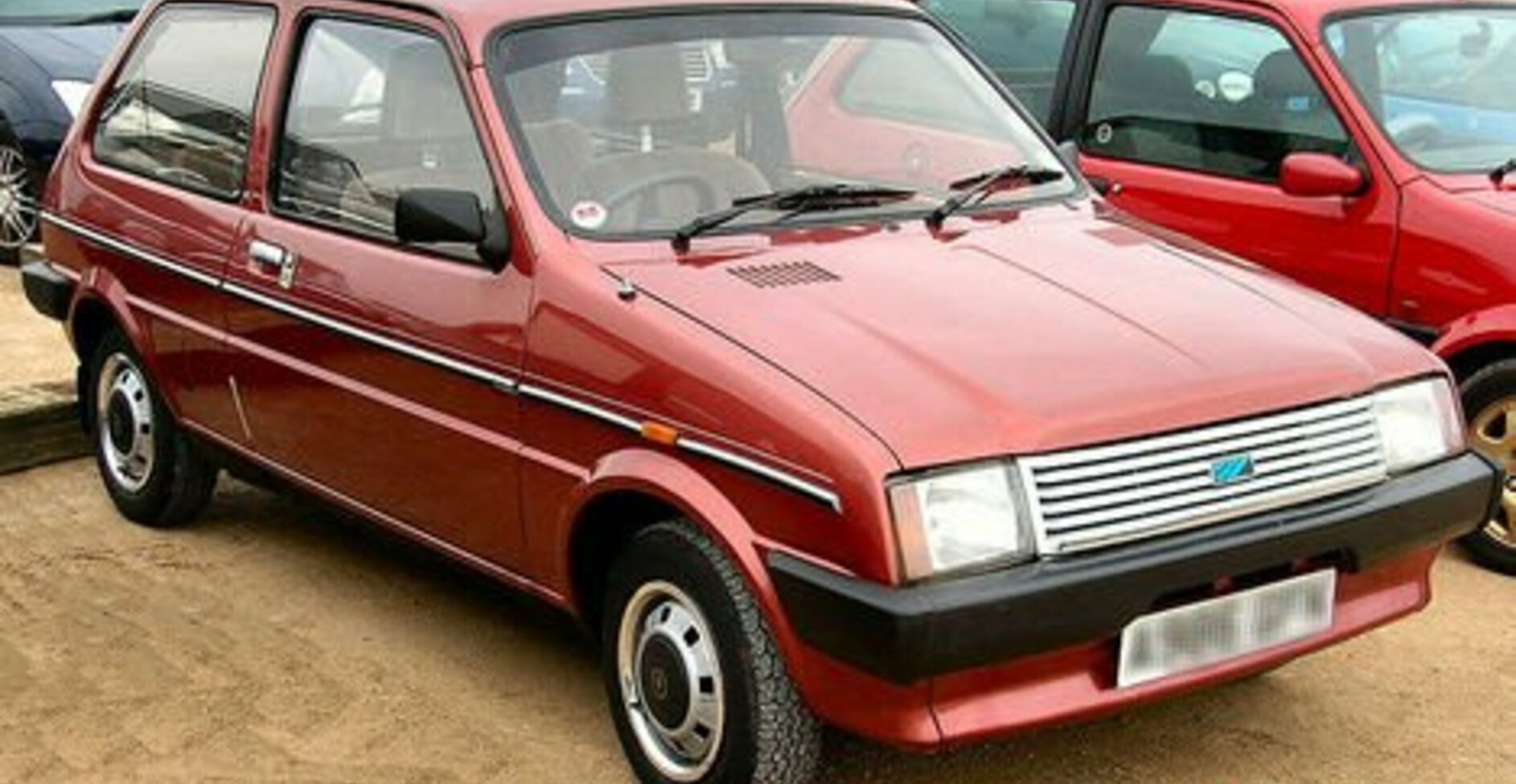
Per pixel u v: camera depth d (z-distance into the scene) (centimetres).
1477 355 577
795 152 504
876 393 377
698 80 495
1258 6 639
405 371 476
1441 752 458
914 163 517
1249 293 450
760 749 394
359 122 510
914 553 360
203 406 572
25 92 974
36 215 977
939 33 562
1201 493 387
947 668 361
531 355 436
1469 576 581
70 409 688
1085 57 681
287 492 550
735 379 388
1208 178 639
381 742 462
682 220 462
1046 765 448
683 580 404
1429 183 587
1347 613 424
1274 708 482
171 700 487
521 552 453
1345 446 411
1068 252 463
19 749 460
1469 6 664
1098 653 383
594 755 456
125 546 605
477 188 464
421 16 496
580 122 472
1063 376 388
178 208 571
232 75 564
